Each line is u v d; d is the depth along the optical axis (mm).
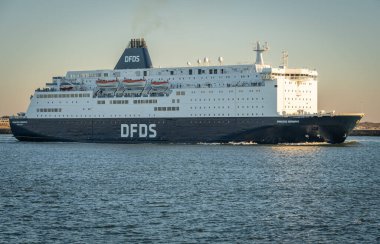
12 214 93250
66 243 78312
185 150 198875
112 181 127938
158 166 155625
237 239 80375
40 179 132500
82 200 104688
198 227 85625
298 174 139500
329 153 192750
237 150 196625
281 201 103812
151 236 81250
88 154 192500
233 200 104500
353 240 80062
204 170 146125
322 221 89312
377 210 96625
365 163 165000
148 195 109375
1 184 124250
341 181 128375
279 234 82625
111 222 88188
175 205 100000
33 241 79062
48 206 99438
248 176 135375
